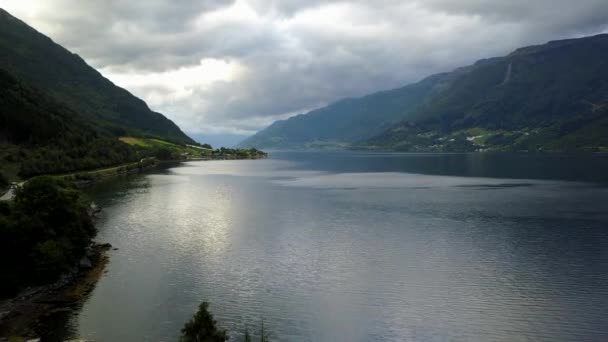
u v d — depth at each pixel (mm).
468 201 142000
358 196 158250
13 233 61906
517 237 93250
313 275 70938
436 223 108312
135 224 107188
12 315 54375
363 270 73312
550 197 146750
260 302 60500
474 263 76375
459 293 63500
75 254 71750
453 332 52438
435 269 73500
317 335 51688
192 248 85938
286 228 104125
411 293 63625
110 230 100250
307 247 87125
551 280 67938
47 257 62750
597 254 80438
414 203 140000
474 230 100188
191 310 57500
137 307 57938
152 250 84125
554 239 91125
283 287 65875
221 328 53000
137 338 49812
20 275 60844
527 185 180875
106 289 63781
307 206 136625
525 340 50656
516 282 67312
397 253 82688
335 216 119188
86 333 50625
